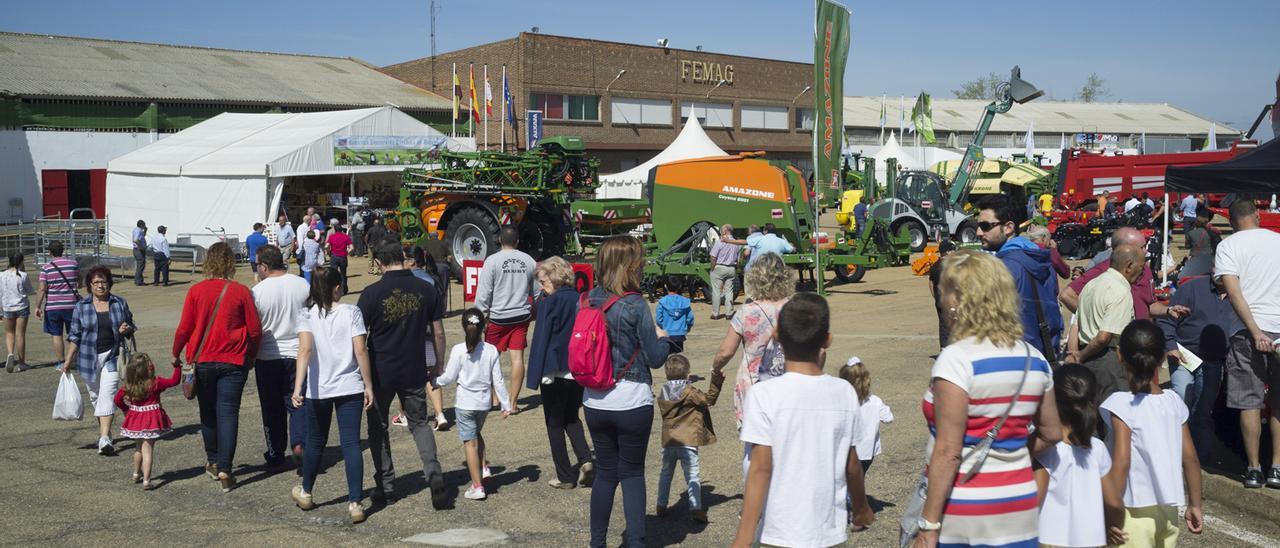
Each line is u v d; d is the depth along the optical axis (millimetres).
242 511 6543
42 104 37531
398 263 6520
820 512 3588
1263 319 5844
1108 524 4328
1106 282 5996
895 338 13000
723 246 15430
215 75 44594
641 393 5203
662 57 49125
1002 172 35844
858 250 18188
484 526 6152
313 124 31875
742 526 3619
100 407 8094
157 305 19453
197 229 29344
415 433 6539
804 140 56500
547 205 21094
